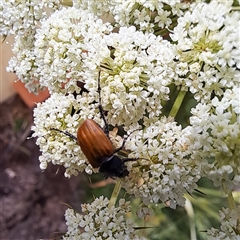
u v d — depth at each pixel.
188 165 0.05
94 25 0.05
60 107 0.05
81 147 0.05
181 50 0.05
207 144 0.05
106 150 0.05
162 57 0.05
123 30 0.05
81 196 0.10
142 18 0.05
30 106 0.11
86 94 0.05
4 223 0.10
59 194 0.11
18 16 0.06
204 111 0.05
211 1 0.05
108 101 0.05
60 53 0.05
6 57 0.09
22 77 0.06
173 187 0.05
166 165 0.05
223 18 0.05
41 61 0.06
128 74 0.05
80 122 0.05
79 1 0.06
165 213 0.08
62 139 0.05
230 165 0.05
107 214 0.05
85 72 0.05
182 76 0.05
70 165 0.05
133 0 0.05
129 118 0.05
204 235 0.08
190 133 0.05
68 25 0.05
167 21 0.05
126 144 0.05
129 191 0.05
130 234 0.05
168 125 0.05
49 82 0.05
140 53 0.05
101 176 0.09
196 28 0.05
